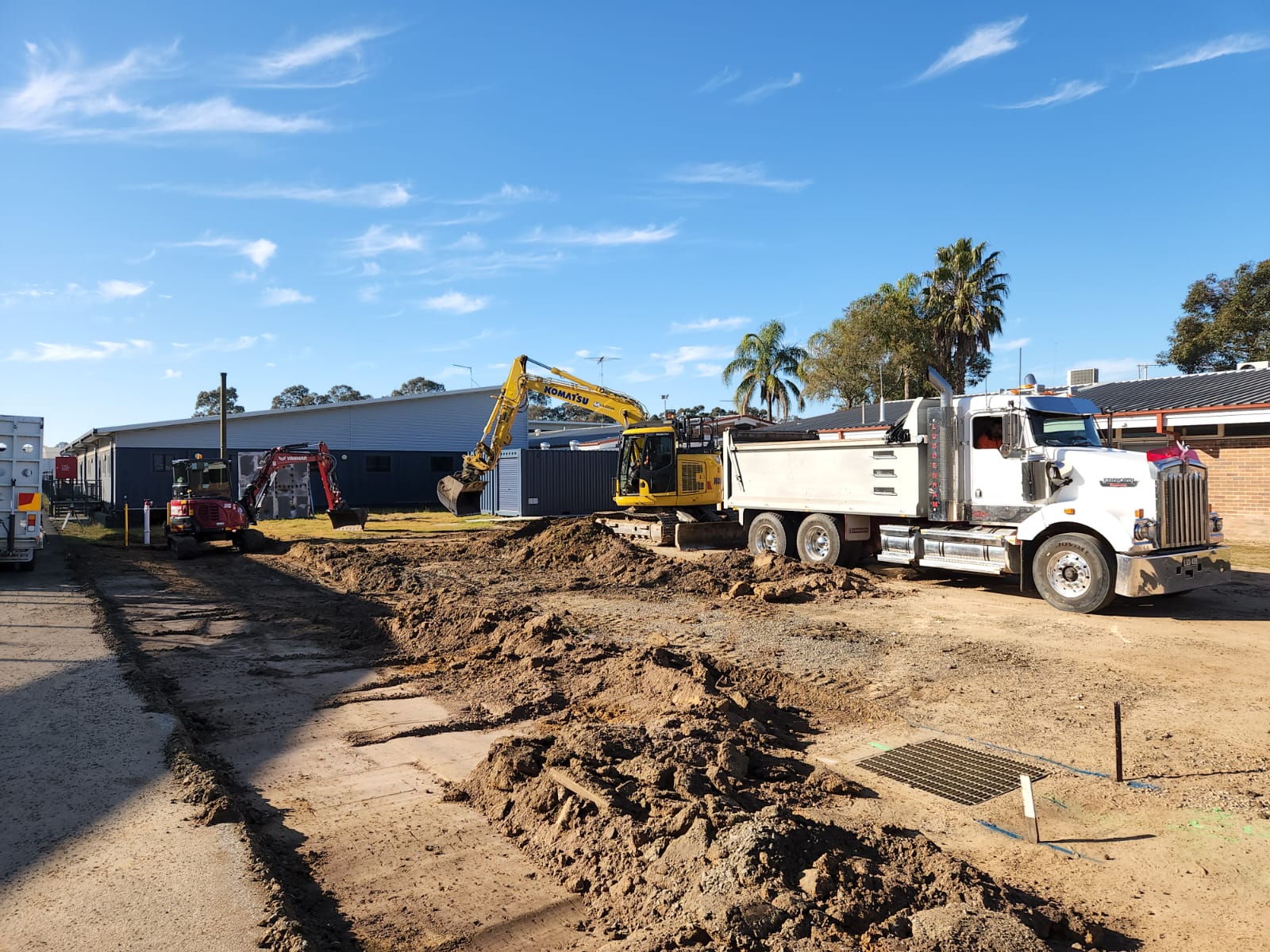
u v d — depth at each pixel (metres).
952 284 42.34
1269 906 3.65
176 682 7.34
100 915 3.33
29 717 5.95
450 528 25.97
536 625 8.54
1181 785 4.99
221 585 13.44
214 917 3.33
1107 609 10.56
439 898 3.65
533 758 4.89
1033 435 10.88
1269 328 37.47
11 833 4.09
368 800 4.78
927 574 13.88
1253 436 16.81
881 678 7.39
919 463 12.09
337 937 3.33
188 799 4.53
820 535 13.94
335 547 17.02
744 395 46.09
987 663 7.88
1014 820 4.55
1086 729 6.03
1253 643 8.68
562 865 3.92
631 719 6.27
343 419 37.91
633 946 3.13
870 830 4.09
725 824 3.88
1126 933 3.46
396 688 7.22
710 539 18.17
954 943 3.02
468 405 41.41
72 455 47.72
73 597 11.81
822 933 3.11
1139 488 9.81
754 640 8.88
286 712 6.49
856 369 41.62
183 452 34.16
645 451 18.80
